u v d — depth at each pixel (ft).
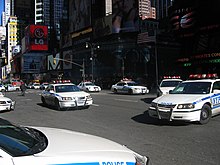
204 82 33.27
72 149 8.86
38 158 7.79
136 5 242.37
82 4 335.47
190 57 135.03
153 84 152.97
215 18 120.88
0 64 622.13
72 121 35.24
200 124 29.91
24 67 491.72
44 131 11.25
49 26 568.41
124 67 234.99
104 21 257.96
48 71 372.99
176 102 28.58
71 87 52.13
